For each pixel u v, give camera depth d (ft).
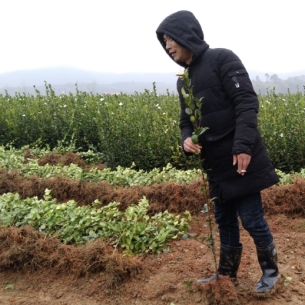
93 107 31.99
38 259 13.87
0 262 13.98
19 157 27.84
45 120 33.53
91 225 15.62
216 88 10.29
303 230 16.78
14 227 15.55
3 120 35.55
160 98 34.40
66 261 13.64
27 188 21.90
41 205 16.97
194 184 19.35
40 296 12.75
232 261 11.76
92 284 12.93
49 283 13.32
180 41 10.25
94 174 22.21
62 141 31.55
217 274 11.30
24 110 34.99
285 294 11.58
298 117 24.34
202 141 10.77
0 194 21.98
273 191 18.80
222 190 10.68
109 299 12.30
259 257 11.23
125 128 26.13
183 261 13.82
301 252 14.21
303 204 18.12
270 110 26.63
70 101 34.88
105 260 13.16
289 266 13.33
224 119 10.36
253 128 9.87
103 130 26.68
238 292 11.73
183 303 11.66
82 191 20.95
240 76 9.99
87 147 32.04
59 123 33.01
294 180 19.76
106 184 21.12
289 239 15.34
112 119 26.58
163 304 11.78
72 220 15.55
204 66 10.39
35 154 30.27
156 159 25.94
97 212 16.33
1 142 35.09
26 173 24.20
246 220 10.73
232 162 10.41
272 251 11.05
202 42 10.49
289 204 18.31
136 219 15.49
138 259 13.75
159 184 20.10
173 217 16.94
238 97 9.96
